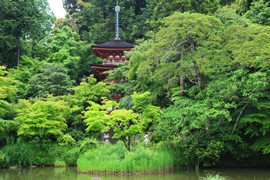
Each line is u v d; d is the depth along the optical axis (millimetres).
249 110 22422
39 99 28281
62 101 28328
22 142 25016
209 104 21594
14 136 26766
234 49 21016
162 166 20328
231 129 22297
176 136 24203
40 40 55688
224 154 23422
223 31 22969
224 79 21969
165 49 23453
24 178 18781
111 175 19562
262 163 23141
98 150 22766
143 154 20578
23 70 40656
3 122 22109
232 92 21172
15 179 18422
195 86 24484
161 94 29719
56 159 24203
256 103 21203
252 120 20375
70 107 30906
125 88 32688
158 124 25781
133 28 55812
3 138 25828
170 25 22297
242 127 22188
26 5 46969
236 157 22438
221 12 32094
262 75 18562
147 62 23703
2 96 22078
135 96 22047
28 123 24266
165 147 22469
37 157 23906
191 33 22234
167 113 23047
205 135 23219
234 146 22688
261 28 21156
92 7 67688
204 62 21125
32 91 33375
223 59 20891
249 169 22500
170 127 24281
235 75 19828
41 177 19125
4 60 49125
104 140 30484
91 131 31828
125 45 44219
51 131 24344
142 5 67375
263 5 38469
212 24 22641
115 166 19750
